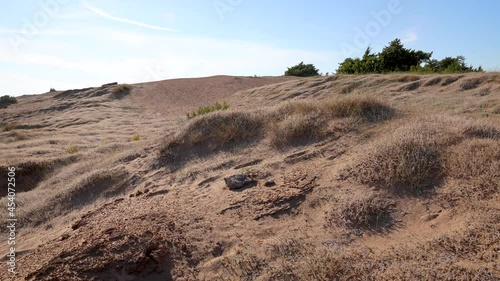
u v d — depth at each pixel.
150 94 27.12
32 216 6.76
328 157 5.45
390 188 4.28
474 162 4.30
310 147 5.93
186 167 6.60
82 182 7.13
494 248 3.13
